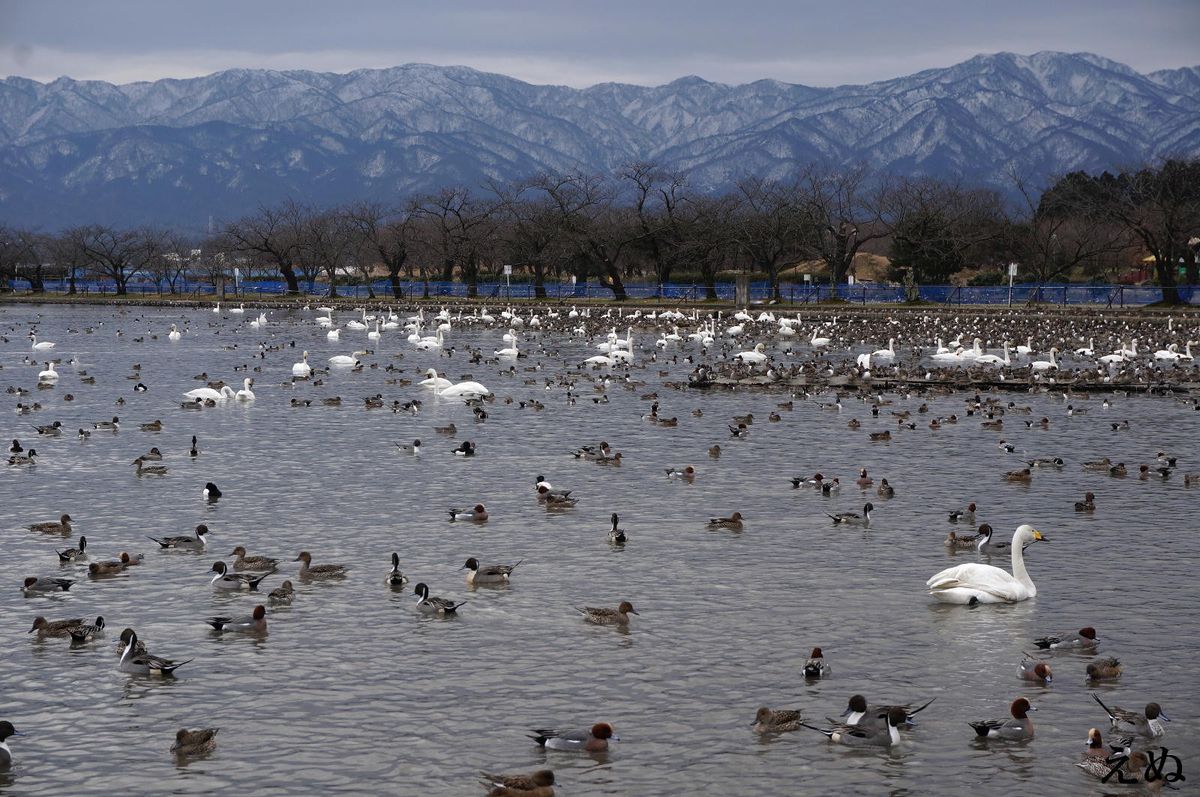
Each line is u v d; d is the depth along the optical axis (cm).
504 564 4325
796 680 3266
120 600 3916
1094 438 6962
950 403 8431
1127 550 4491
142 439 6956
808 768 2784
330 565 4166
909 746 2886
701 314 17000
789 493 5469
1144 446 6675
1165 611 3803
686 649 3484
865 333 13600
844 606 3856
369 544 4597
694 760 2820
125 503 5288
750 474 5912
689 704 3114
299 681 3259
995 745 2891
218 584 4034
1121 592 3994
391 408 8281
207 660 3403
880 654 3444
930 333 13438
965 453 6475
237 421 7681
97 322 17375
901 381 9181
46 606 3853
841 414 7931
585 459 6306
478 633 3612
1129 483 5675
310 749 2878
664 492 5500
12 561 4369
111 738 2933
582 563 4334
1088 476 5838
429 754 2852
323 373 10506
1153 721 2945
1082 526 4853
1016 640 3553
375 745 2897
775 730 2953
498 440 6938
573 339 14200
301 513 5100
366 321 16125
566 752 2858
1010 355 11750
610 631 3628
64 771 2772
